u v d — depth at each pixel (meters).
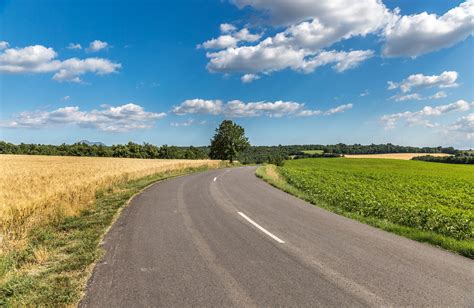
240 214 11.12
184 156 128.50
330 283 5.21
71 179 17.84
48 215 10.02
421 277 5.48
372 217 11.56
